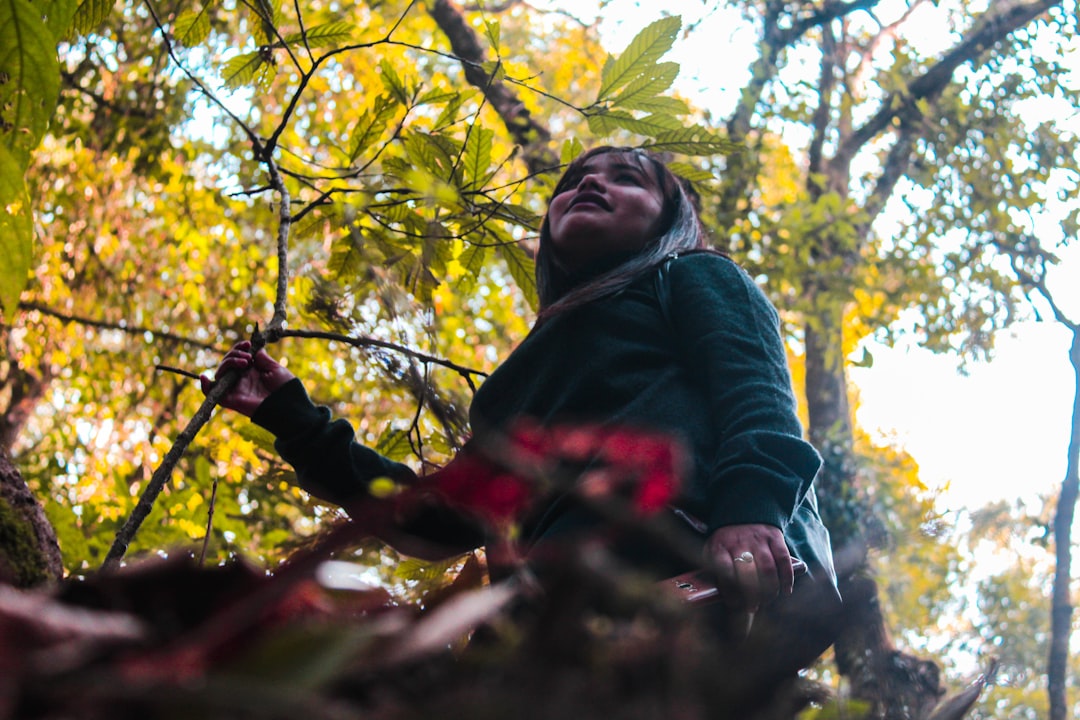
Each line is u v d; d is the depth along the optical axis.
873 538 5.10
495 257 7.17
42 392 7.68
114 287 7.77
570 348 1.51
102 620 0.45
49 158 7.38
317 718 0.37
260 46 1.97
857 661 2.89
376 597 0.62
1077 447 4.98
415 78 2.04
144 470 6.65
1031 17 6.96
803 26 7.25
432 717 0.42
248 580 0.57
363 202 1.89
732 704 0.46
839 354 6.16
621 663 0.45
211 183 7.19
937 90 7.19
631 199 1.72
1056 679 4.38
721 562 1.17
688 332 1.48
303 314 1.85
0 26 1.32
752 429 1.31
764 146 6.45
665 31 1.86
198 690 0.36
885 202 7.05
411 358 1.68
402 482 1.63
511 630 0.49
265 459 1.86
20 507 1.15
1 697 0.37
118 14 5.97
